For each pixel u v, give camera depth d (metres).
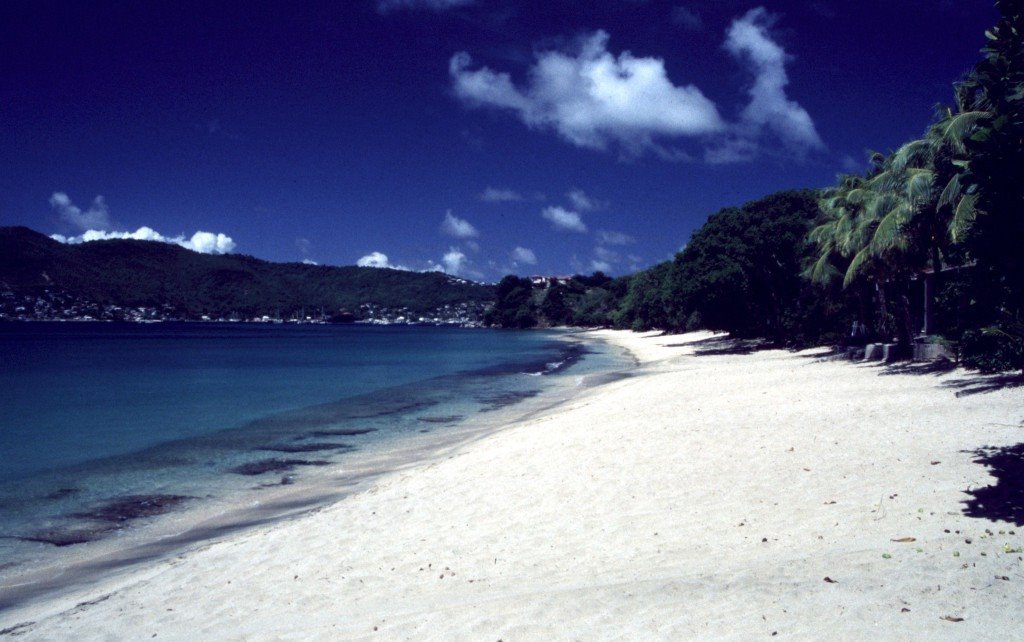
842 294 39.81
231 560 8.62
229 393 32.69
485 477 12.02
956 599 5.30
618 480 10.88
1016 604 5.14
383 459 16.22
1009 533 6.80
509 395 29.73
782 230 44.09
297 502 12.41
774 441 12.82
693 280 48.62
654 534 8.17
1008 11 7.84
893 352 27.78
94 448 18.67
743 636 5.01
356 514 10.36
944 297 23.20
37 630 6.77
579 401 25.14
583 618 5.66
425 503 10.61
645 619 5.51
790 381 24.00
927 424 13.21
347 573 7.78
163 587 7.82
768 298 48.25
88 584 8.48
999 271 7.95
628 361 50.66
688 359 45.94
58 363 54.50
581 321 163.12
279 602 7.04
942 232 23.11
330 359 59.88
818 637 4.87
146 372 45.91
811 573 6.17
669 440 13.75
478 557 7.93
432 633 5.68
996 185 7.37
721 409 17.88
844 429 13.47
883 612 5.19
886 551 6.59
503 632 5.54
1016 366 17.89
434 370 46.44
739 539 7.66
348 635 5.88
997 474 9.17
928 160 22.67
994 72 7.79
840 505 8.55
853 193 30.02
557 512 9.48
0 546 10.24
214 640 6.14
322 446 18.39
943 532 7.03
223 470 15.55
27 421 24.03
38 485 14.30
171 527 11.16
